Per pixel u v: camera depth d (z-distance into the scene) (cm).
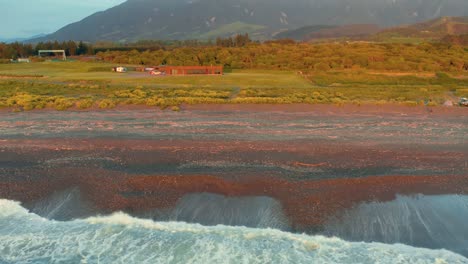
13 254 1325
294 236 1425
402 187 1762
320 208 1591
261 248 1359
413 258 1298
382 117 3456
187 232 1453
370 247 1361
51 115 3444
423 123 3200
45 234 1438
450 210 1582
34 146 2412
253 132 2848
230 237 1423
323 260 1293
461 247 1360
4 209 1598
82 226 1489
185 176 1873
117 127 2989
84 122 3166
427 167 2033
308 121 3272
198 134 2772
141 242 1394
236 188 1759
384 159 2167
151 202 1644
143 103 4012
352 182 1808
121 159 2153
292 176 1894
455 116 3500
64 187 1772
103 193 1714
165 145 2447
